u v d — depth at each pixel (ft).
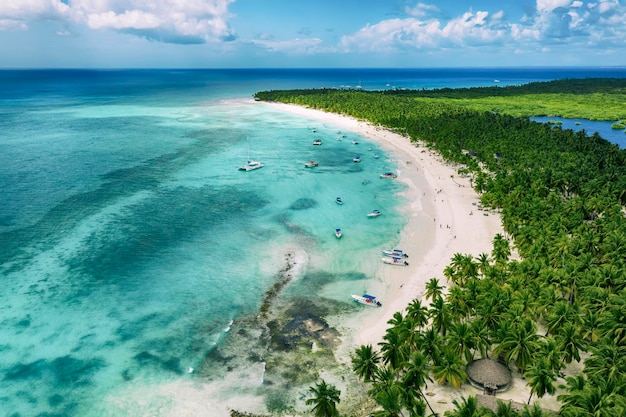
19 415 173.17
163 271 281.74
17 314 233.76
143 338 218.79
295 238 333.01
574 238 264.11
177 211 381.60
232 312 240.73
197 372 196.65
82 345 212.64
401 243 325.62
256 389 187.01
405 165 542.16
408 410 153.48
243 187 451.12
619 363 156.35
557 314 192.34
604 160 461.78
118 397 182.29
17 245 309.83
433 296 224.12
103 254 301.43
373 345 212.02
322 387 160.66
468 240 326.65
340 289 263.08
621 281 208.33
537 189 368.68
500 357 196.85
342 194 435.12
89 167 508.53
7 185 436.35
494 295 201.46
